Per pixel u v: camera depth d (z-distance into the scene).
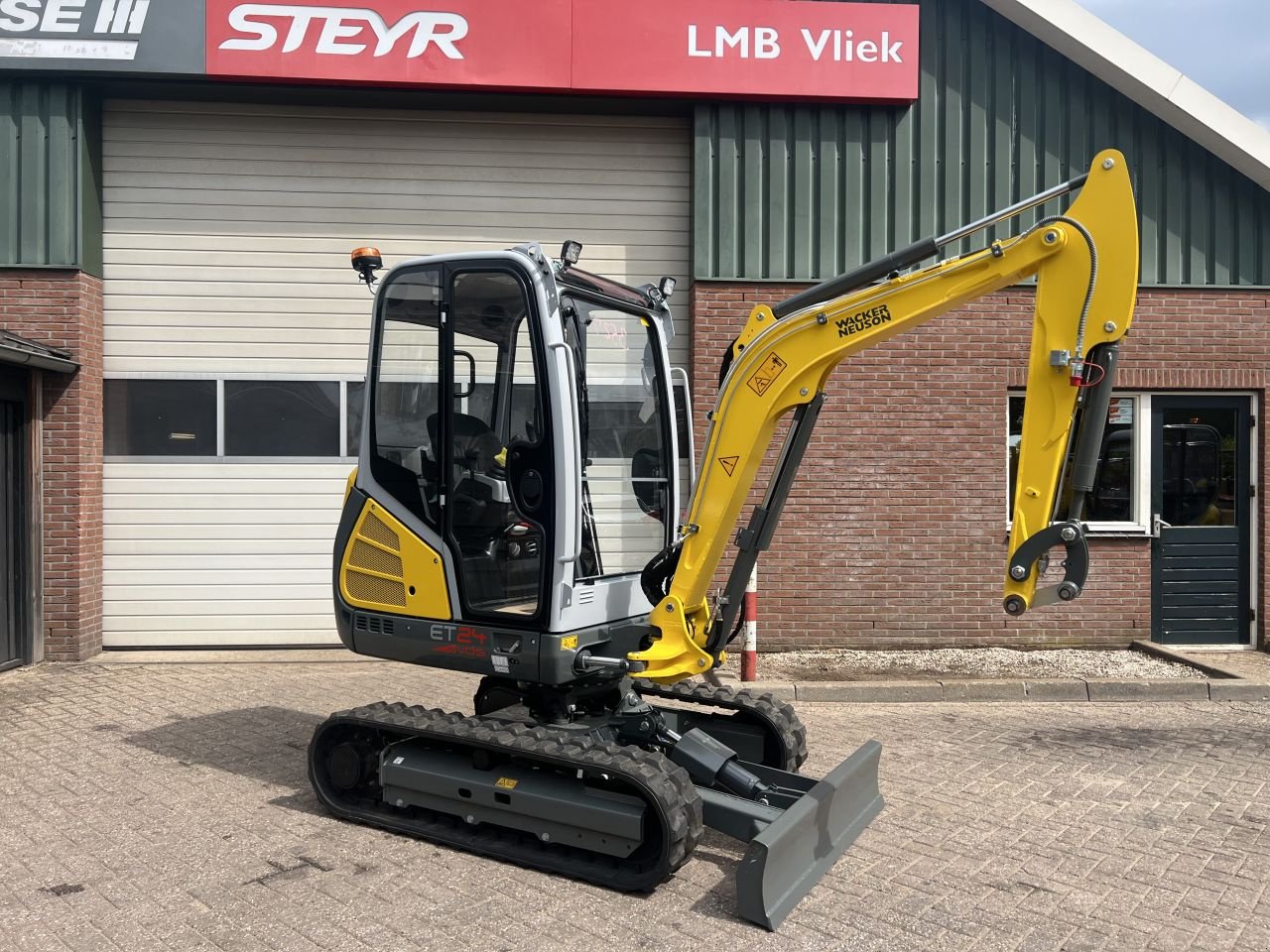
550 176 8.45
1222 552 8.56
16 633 7.60
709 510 4.26
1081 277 3.63
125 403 8.22
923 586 8.27
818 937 3.38
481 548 4.35
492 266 4.27
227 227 8.27
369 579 4.66
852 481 8.23
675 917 3.52
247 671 7.56
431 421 4.46
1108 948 3.34
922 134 8.23
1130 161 8.37
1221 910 3.64
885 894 3.74
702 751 4.27
